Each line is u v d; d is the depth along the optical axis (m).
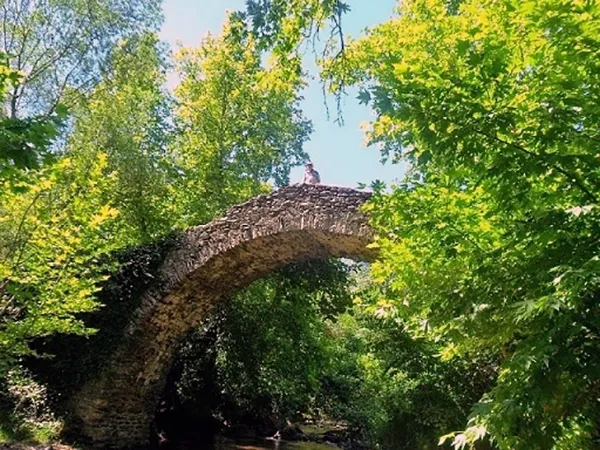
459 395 10.99
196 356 16.84
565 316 3.38
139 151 17.19
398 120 4.04
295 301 17.39
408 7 10.90
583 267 3.11
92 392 12.91
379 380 13.81
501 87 3.59
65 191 10.23
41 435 11.83
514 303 3.60
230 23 6.96
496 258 4.05
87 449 12.38
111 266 10.62
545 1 3.12
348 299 17.20
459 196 4.42
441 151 3.79
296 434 19.30
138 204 16.97
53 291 9.36
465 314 4.23
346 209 10.56
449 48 6.17
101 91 17.69
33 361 13.05
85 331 10.14
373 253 10.63
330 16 6.79
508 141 3.62
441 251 4.56
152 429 14.97
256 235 11.70
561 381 3.58
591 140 3.34
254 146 20.33
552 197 3.66
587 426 3.95
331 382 19.25
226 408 18.34
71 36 17.61
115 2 18.16
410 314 5.11
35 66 17.50
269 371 17.61
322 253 11.90
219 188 19.17
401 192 4.83
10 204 9.50
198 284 13.02
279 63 7.19
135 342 13.08
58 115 4.82
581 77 3.33
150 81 19.47
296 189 11.30
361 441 18.67
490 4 4.19
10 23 17.16
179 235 13.12
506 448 3.63
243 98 19.70
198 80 20.20
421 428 12.30
